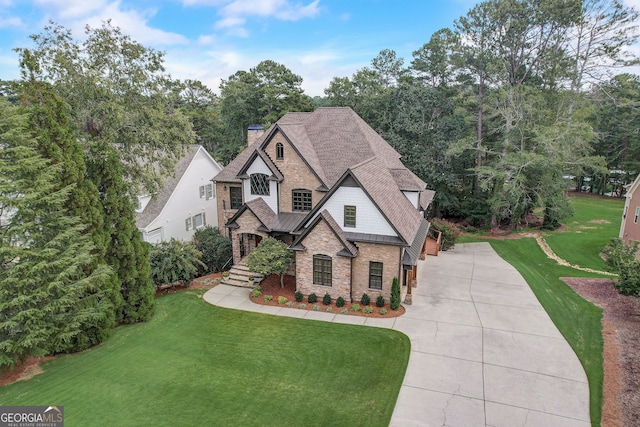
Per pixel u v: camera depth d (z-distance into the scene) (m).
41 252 13.61
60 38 22.12
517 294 21.44
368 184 20.22
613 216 45.69
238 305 20.56
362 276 20.36
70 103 22.34
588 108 33.88
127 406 12.47
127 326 18.23
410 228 20.80
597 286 22.64
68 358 15.38
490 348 15.89
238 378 14.05
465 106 42.88
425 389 13.35
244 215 24.36
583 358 15.10
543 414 12.09
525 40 39.94
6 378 13.99
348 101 46.06
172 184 31.75
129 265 18.02
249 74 60.19
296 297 20.77
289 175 24.55
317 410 12.34
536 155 33.22
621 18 37.72
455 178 40.09
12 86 17.36
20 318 13.03
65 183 15.21
